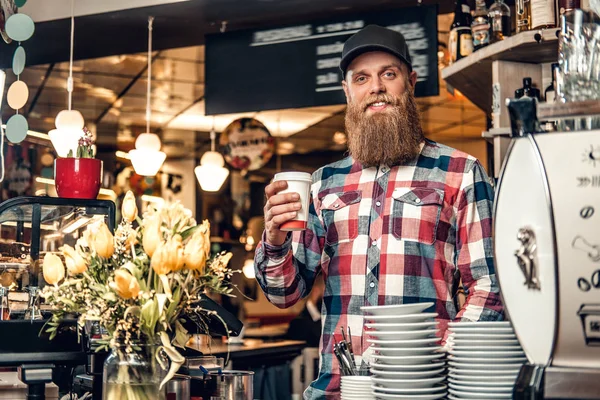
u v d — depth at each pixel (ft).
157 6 15.35
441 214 7.13
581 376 3.73
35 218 7.93
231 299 41.09
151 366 5.84
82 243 6.21
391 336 5.61
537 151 3.91
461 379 5.52
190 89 26.48
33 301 7.75
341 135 34.53
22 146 27.58
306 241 7.53
